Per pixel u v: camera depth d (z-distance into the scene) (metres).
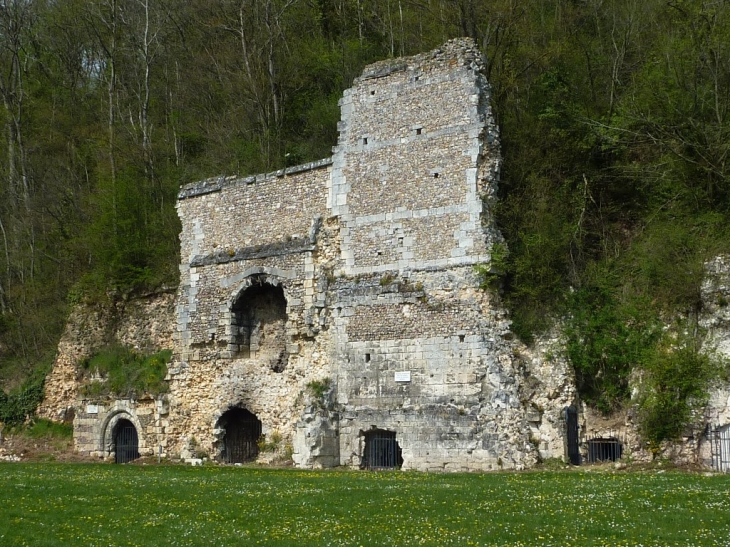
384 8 42.88
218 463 29.19
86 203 40.53
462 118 26.50
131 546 13.80
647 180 28.00
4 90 43.44
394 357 26.28
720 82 28.78
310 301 28.05
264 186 29.98
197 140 44.09
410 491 18.38
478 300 25.38
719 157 27.12
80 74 49.53
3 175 43.75
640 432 23.91
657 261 25.56
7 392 34.97
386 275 26.97
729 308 23.97
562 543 13.37
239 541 13.93
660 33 33.00
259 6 43.56
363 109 28.19
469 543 13.43
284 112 42.72
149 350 32.75
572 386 25.22
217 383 29.70
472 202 25.97
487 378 24.83
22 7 45.69
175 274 33.38
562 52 33.09
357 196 27.88
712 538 13.52
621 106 29.67
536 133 29.25
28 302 38.84
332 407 26.81
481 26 35.00
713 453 22.91
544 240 26.09
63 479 21.20
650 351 24.41
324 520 15.34
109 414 31.94
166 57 46.53
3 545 13.91
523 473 22.80
